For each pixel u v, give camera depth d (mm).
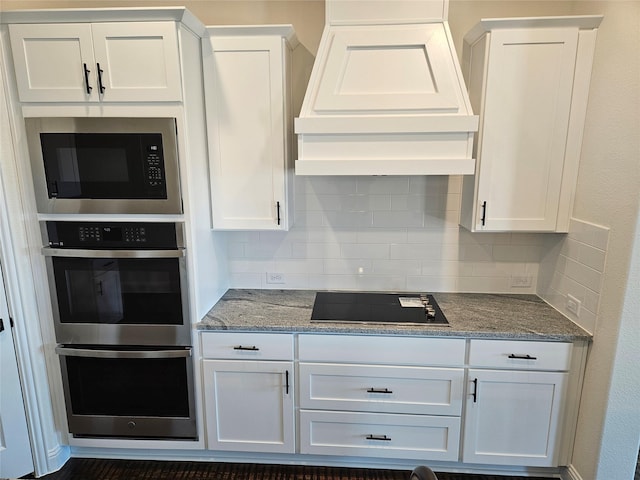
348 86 1822
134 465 2133
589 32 1786
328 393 1986
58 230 1868
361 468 2113
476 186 1972
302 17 2168
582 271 1883
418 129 1776
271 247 2420
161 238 1861
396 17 1812
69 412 2061
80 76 1724
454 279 2391
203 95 1962
